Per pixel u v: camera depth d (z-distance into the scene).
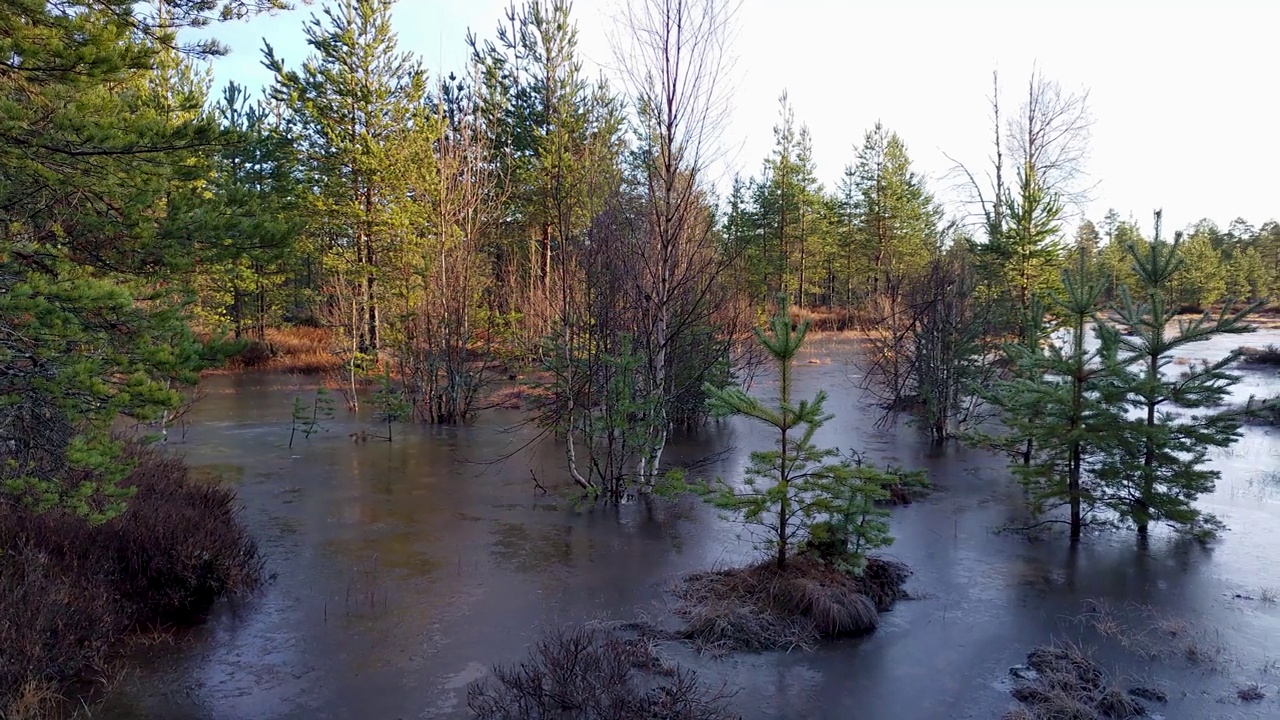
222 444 14.12
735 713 5.18
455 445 14.20
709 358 14.96
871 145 43.31
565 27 26.39
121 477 5.70
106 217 5.85
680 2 9.96
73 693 5.31
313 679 5.61
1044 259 20.59
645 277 10.82
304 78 23.70
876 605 6.95
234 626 6.49
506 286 22.08
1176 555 8.34
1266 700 5.38
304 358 25.62
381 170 22.55
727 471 12.27
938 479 11.73
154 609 6.65
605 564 8.08
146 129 5.65
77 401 5.16
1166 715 5.20
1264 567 7.95
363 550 8.48
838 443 14.45
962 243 25.05
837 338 33.59
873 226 44.06
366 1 23.50
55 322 4.82
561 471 12.27
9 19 5.15
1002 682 5.66
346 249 24.22
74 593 6.00
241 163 27.25
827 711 5.24
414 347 17.08
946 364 14.60
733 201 38.34
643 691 5.38
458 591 7.32
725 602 6.72
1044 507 9.82
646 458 10.62
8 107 5.04
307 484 11.35
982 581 7.62
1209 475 8.34
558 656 5.47
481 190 18.02
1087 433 8.43
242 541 8.25
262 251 6.44
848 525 7.20
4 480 5.31
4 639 5.19
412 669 5.78
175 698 5.30
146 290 5.94
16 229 5.76
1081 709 5.14
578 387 10.84
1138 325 9.14
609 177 13.12
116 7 5.92
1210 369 8.50
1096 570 7.91
